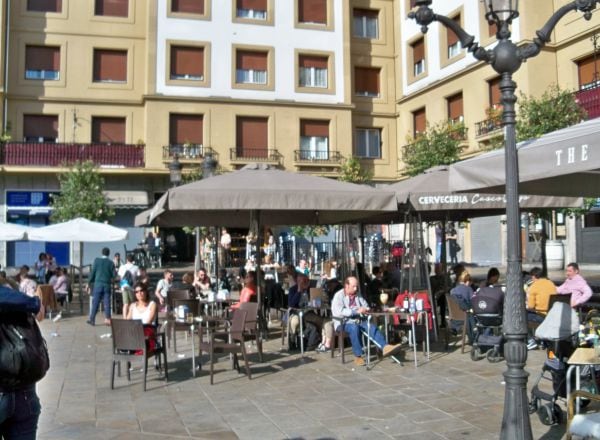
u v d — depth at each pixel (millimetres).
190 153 27469
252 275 11219
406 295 9750
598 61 21625
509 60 4836
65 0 27547
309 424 5945
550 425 5730
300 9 29562
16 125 26984
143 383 7395
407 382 7586
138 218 12508
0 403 3373
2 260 27516
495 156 6109
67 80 27469
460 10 26172
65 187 24219
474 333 9195
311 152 29297
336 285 11938
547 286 9750
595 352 5348
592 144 4840
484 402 6578
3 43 26344
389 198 8820
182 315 8516
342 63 29750
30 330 3566
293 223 13070
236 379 7977
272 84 28781
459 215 13484
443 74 27375
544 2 22953
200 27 28062
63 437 5629
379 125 30891
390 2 31281
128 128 27938
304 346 10281
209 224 12773
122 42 28062
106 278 13914
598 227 22172
